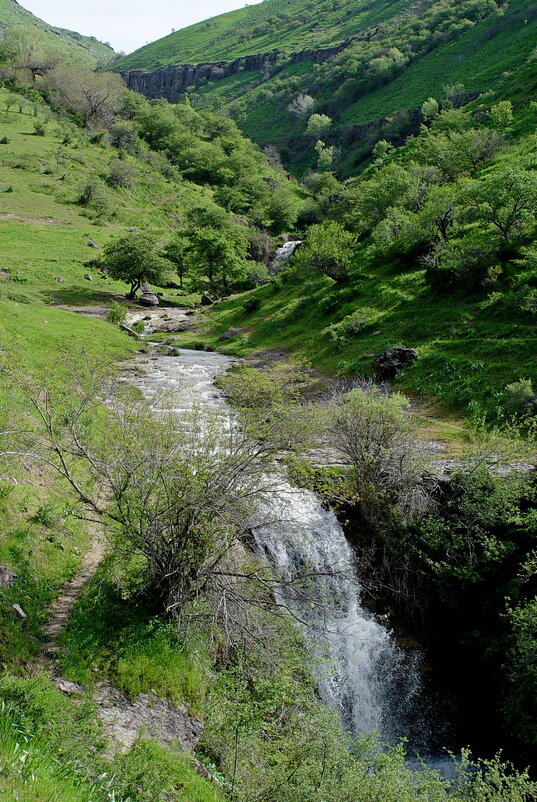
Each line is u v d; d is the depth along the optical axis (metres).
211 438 11.96
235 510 11.38
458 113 66.25
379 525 17.95
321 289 46.84
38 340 28.47
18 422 14.41
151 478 11.45
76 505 14.88
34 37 142.62
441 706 16.00
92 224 76.81
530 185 33.41
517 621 14.66
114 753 8.87
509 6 133.62
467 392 25.39
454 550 17.14
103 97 126.25
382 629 16.94
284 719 10.61
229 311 53.00
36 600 11.80
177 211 96.31
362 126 132.50
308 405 14.11
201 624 12.05
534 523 16.27
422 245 41.97
